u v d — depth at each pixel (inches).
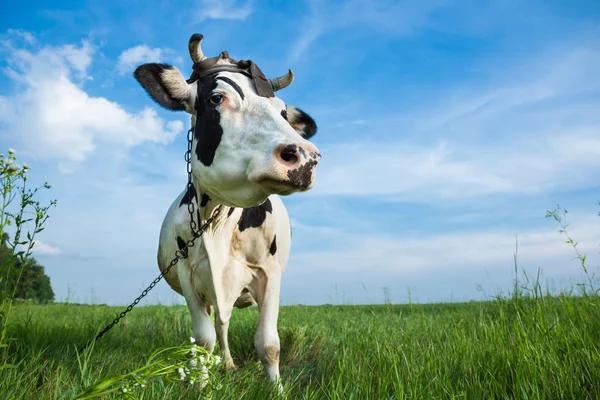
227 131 122.8
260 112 122.4
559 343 147.6
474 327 193.3
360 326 244.2
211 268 146.4
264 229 155.1
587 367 125.0
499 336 158.1
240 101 124.7
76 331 222.5
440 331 195.6
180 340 224.4
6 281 117.4
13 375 126.0
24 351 164.7
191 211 145.9
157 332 241.1
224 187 124.1
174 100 133.0
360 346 175.2
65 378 132.1
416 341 170.9
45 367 144.8
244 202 123.0
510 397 117.0
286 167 109.9
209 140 126.0
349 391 122.7
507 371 128.9
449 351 150.4
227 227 147.3
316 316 323.6
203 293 153.4
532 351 136.6
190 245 150.3
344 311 394.3
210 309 180.9
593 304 174.9
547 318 176.1
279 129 117.6
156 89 132.3
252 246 154.5
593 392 112.4
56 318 319.6
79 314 352.8
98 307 423.8
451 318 253.0
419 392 115.7
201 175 130.1
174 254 162.7
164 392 108.7
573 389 114.4
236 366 193.8
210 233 145.1
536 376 118.3
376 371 139.9
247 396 119.6
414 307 393.7
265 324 152.5
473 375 130.6
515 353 136.5
